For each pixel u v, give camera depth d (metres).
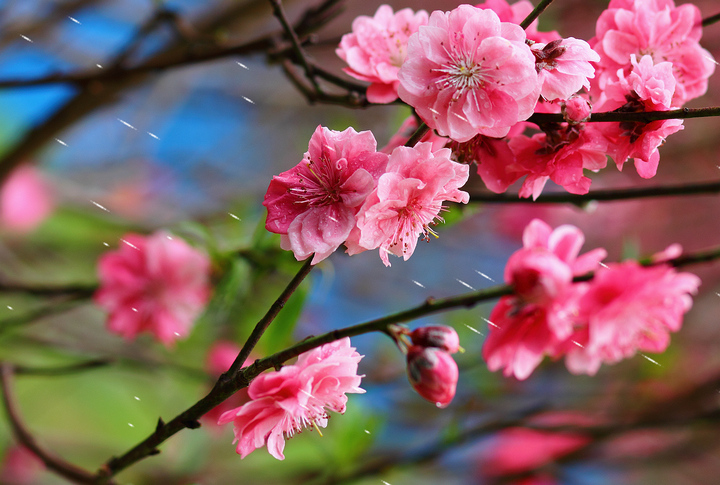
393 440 1.45
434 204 0.82
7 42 1.46
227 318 1.18
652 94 0.83
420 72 0.82
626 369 1.59
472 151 0.86
